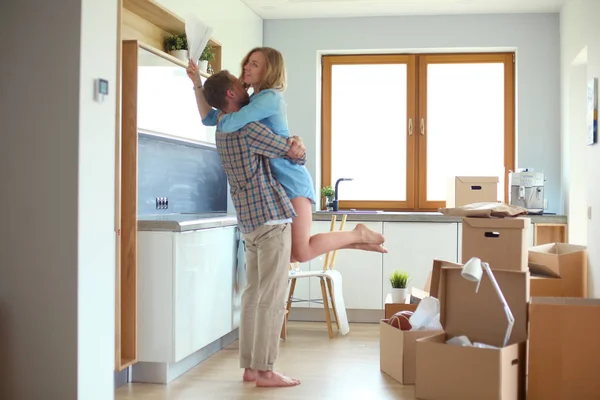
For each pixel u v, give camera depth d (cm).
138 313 367
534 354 316
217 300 425
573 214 566
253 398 338
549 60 616
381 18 637
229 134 350
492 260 369
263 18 645
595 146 436
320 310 592
